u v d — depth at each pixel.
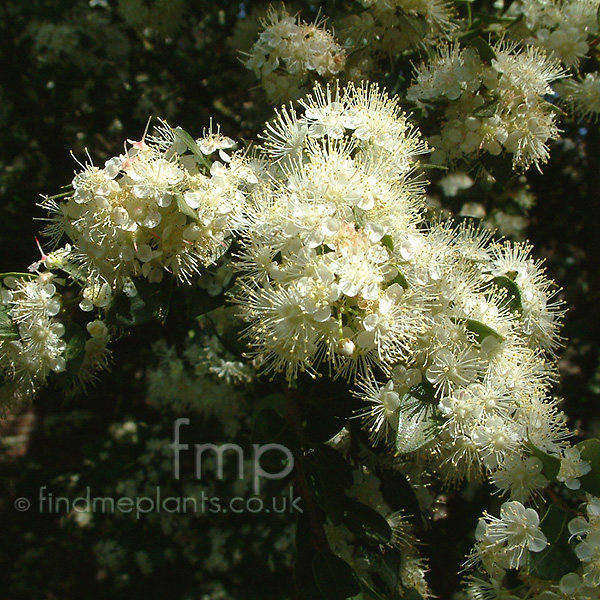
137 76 0.48
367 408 0.28
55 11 0.46
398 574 0.29
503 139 0.32
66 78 0.46
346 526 0.28
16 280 0.28
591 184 0.50
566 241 0.53
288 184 0.28
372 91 0.30
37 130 0.49
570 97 0.36
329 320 0.26
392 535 0.30
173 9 0.43
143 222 0.27
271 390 0.41
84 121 0.47
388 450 0.30
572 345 0.50
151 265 0.28
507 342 0.27
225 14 0.46
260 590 0.48
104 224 0.27
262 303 0.26
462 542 0.42
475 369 0.27
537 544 0.26
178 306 0.38
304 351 0.26
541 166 0.51
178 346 0.47
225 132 0.43
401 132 0.29
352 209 0.27
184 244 0.27
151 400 0.47
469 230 0.31
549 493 0.27
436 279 0.27
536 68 0.32
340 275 0.26
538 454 0.26
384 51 0.35
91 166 0.27
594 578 0.26
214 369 0.40
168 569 0.50
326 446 0.29
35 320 0.28
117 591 0.50
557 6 0.35
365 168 0.28
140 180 0.27
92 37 0.46
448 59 0.32
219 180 0.28
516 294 0.28
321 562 0.28
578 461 0.27
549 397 0.28
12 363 0.28
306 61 0.33
